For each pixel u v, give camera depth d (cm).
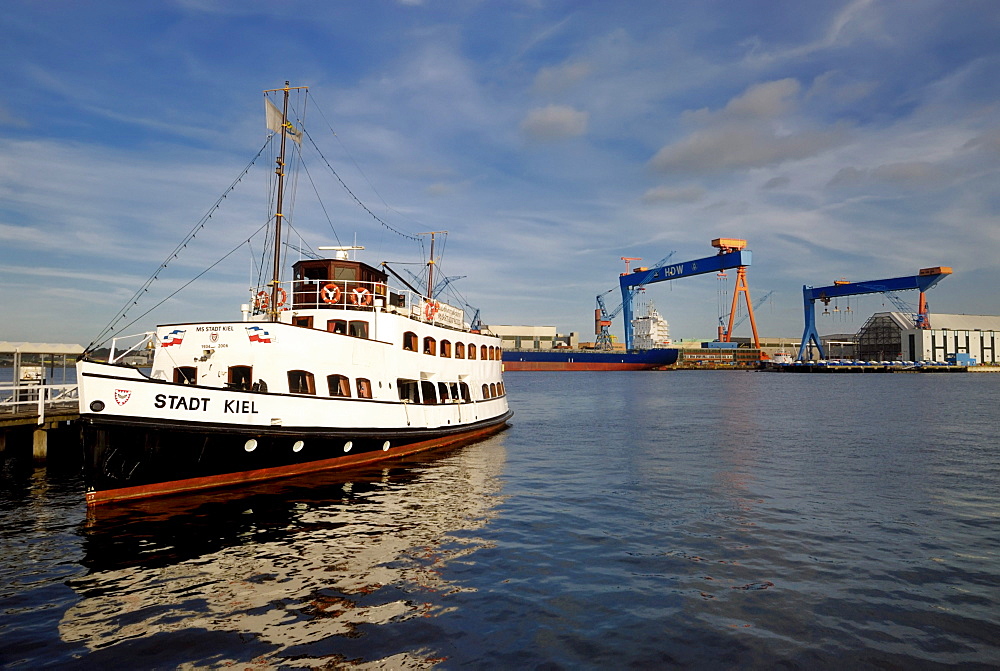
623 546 1764
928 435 4431
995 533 1903
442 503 2258
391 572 1535
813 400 8488
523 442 4041
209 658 1103
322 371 2575
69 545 1720
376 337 3005
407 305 3506
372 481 2602
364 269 3172
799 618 1277
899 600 1373
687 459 3359
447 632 1206
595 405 7700
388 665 1080
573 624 1244
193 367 2470
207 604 1338
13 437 3131
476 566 1584
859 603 1355
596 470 3003
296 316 3003
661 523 2019
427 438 3356
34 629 1214
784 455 3503
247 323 2447
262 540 1775
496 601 1357
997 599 1380
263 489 2362
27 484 2602
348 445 2708
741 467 3097
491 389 4538
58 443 3197
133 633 1200
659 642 1166
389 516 2059
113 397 1970
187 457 2148
